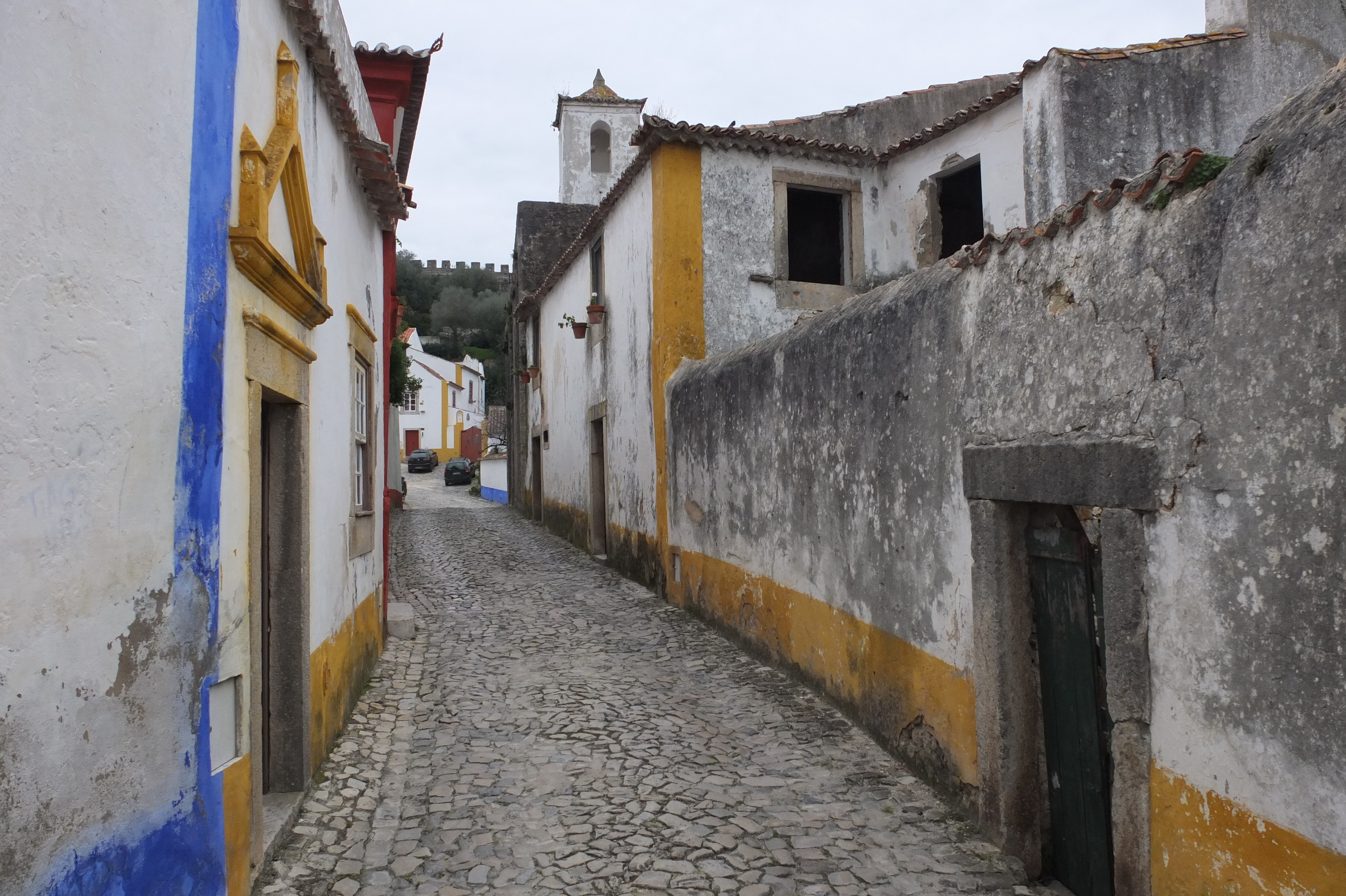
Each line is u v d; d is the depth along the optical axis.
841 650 6.03
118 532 2.50
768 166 10.50
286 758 4.40
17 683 2.10
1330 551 2.46
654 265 10.37
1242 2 8.38
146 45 2.68
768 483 7.34
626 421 11.91
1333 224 2.46
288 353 4.11
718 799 4.68
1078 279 3.58
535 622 9.22
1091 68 7.95
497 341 61.03
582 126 28.25
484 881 3.80
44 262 2.23
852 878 3.83
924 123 12.72
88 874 2.33
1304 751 2.54
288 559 4.40
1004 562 4.14
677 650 7.97
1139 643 3.23
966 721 4.44
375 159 6.16
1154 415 3.16
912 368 4.98
